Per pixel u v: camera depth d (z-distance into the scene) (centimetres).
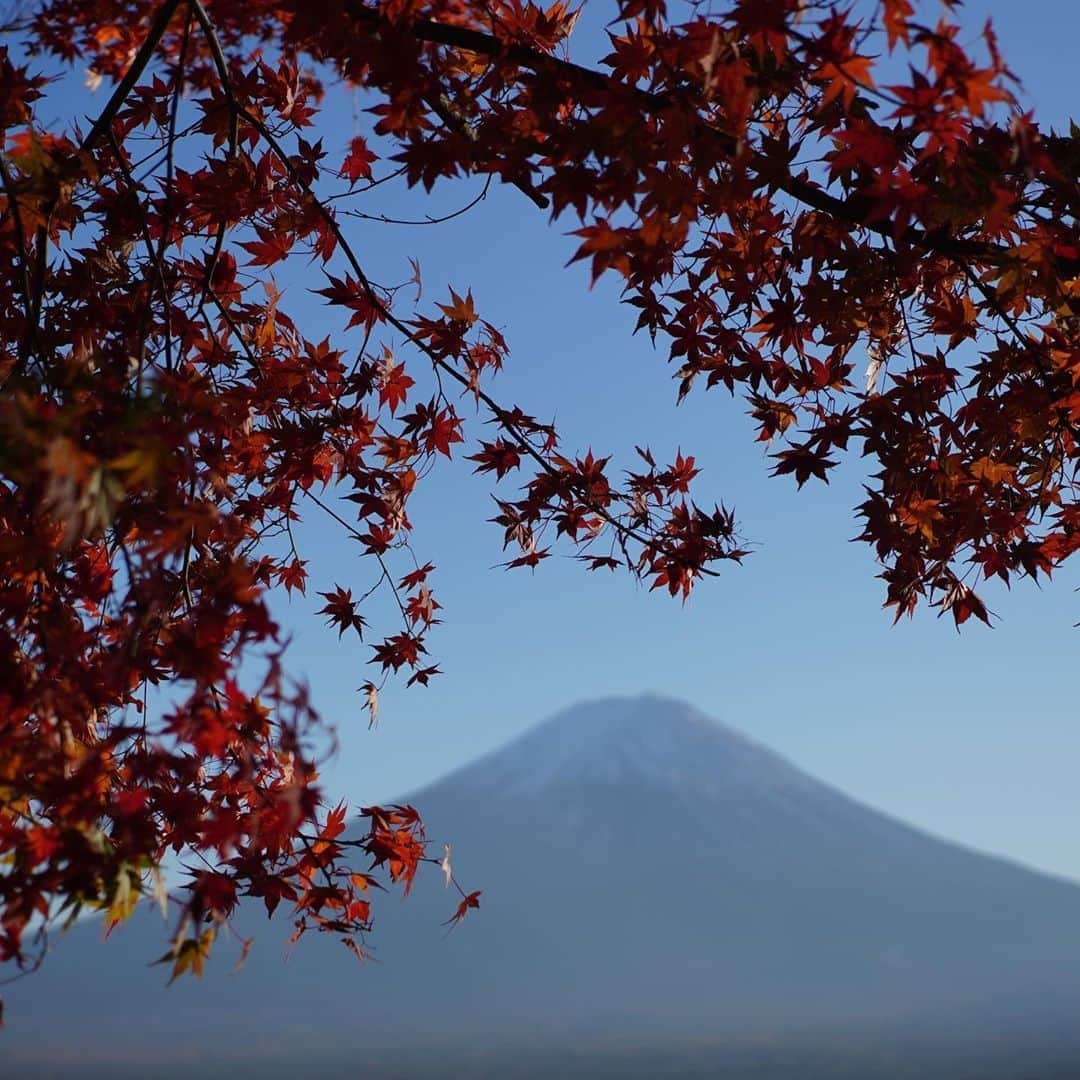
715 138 375
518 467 578
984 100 330
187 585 406
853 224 512
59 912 284
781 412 561
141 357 377
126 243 521
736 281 530
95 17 508
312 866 438
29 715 330
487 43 435
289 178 533
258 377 536
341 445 560
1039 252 461
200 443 481
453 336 550
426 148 402
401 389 555
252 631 286
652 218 356
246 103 535
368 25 402
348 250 520
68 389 321
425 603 583
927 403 529
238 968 287
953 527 538
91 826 295
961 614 552
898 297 536
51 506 299
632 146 356
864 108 433
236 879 419
